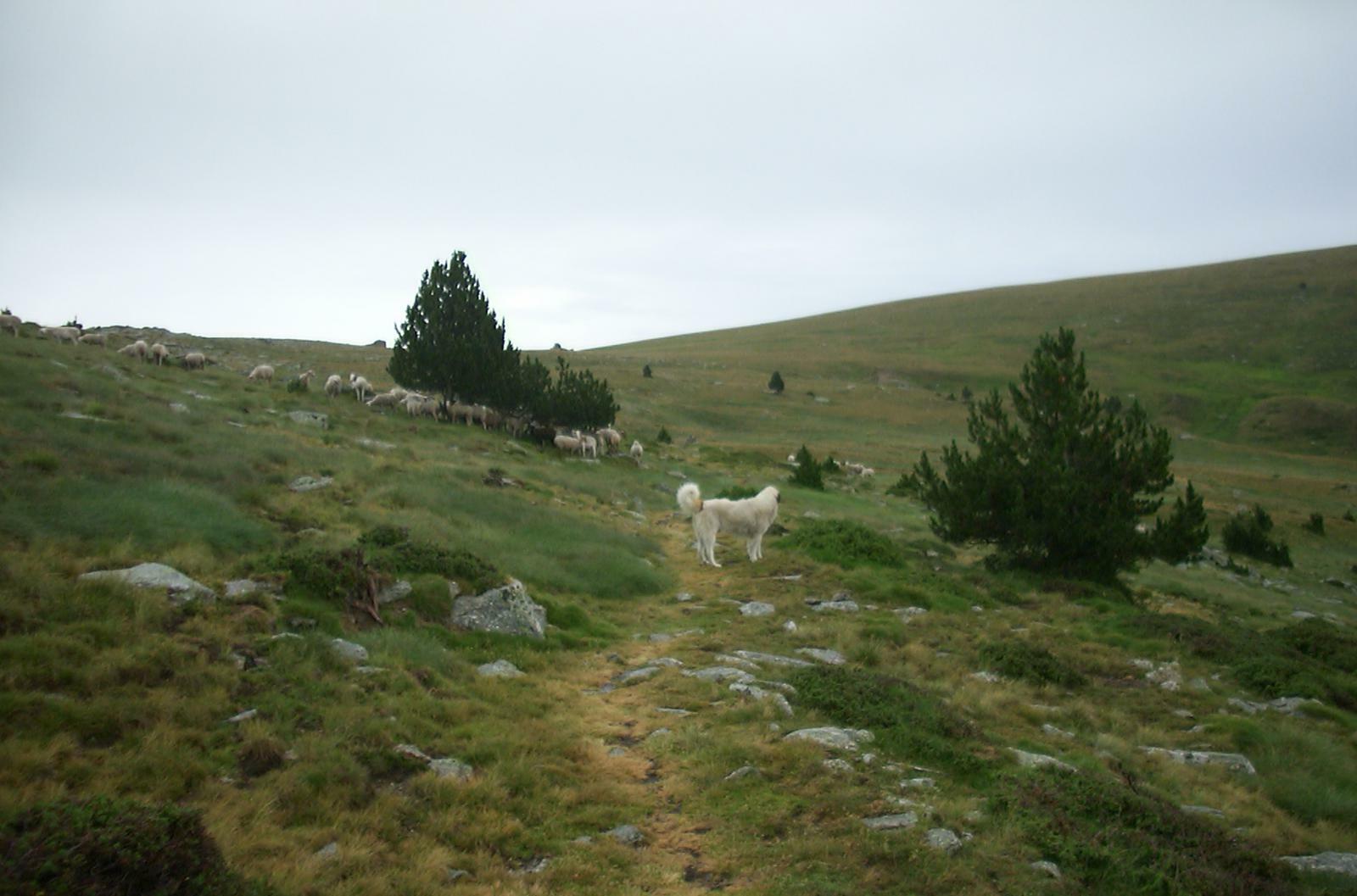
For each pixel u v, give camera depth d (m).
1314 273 165.50
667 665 11.95
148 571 9.95
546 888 5.95
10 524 10.70
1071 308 165.88
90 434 17.20
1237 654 15.34
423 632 11.29
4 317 34.41
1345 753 11.25
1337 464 91.00
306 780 6.69
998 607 18.14
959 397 112.12
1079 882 6.52
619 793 7.70
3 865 4.35
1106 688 13.20
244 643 8.95
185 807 5.46
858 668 11.77
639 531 24.44
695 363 120.12
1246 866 7.08
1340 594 38.16
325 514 15.79
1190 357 134.75
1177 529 22.48
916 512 41.06
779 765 8.24
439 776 7.39
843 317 183.38
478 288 43.00
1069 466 23.03
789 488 40.91
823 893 5.95
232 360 59.25
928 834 6.88
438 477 22.75
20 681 7.06
